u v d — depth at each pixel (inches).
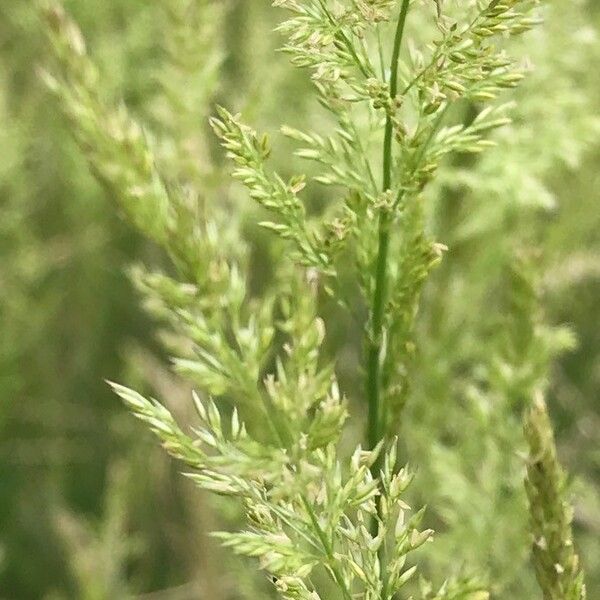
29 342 21.2
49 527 21.4
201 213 9.9
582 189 15.1
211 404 8.9
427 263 9.2
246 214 12.6
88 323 23.0
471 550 11.7
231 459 8.8
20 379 20.5
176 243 9.6
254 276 15.4
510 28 8.6
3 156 20.3
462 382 13.4
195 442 8.8
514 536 11.6
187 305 9.6
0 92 20.8
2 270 20.6
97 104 10.1
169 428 8.8
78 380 23.0
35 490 22.3
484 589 9.5
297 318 9.1
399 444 13.9
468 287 13.4
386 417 9.4
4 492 22.0
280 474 8.7
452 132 8.9
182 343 11.7
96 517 20.6
